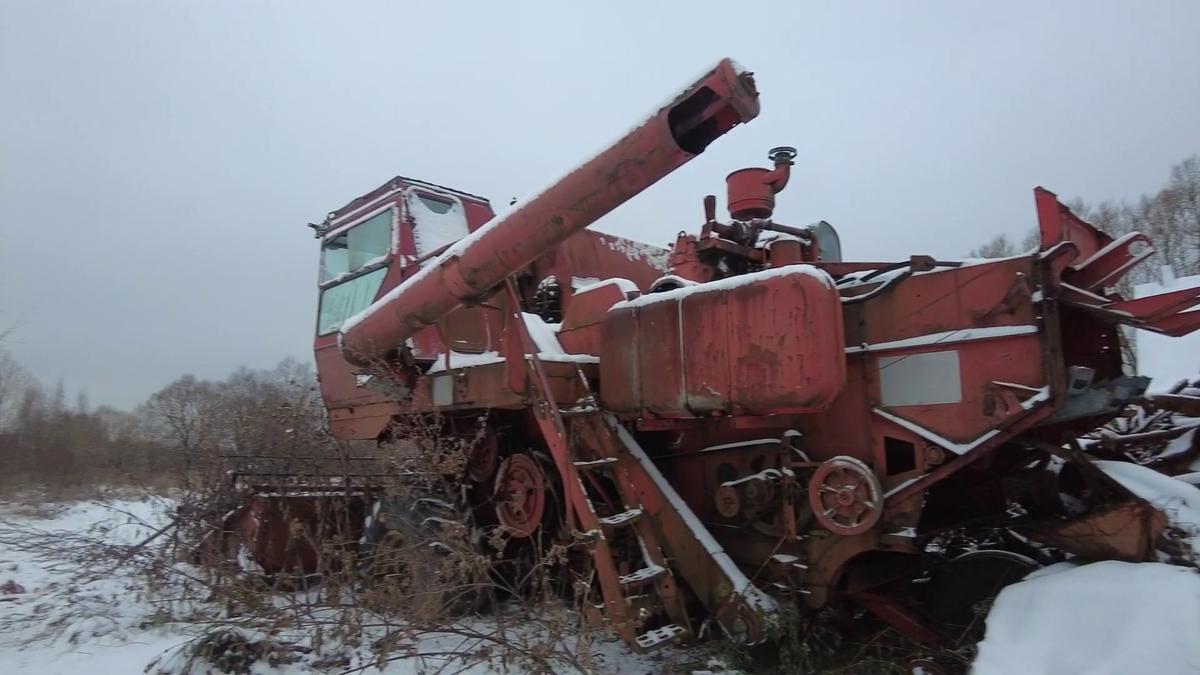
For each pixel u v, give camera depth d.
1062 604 3.14
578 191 3.91
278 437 6.50
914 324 3.94
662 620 4.64
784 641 4.22
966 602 4.30
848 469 3.97
